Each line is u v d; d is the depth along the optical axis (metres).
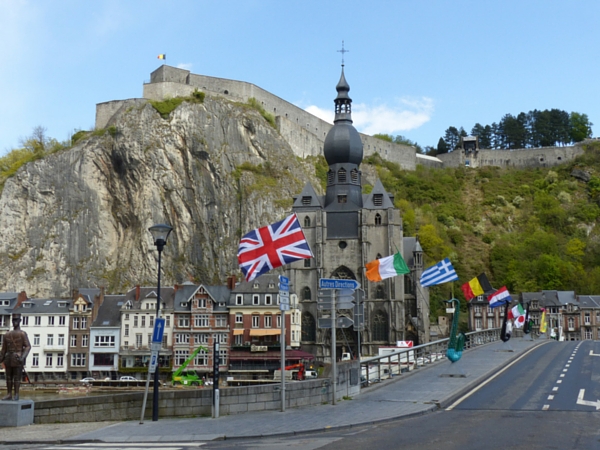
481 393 34.94
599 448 20.53
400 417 27.72
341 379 33.91
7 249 165.88
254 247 33.09
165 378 105.56
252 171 168.75
